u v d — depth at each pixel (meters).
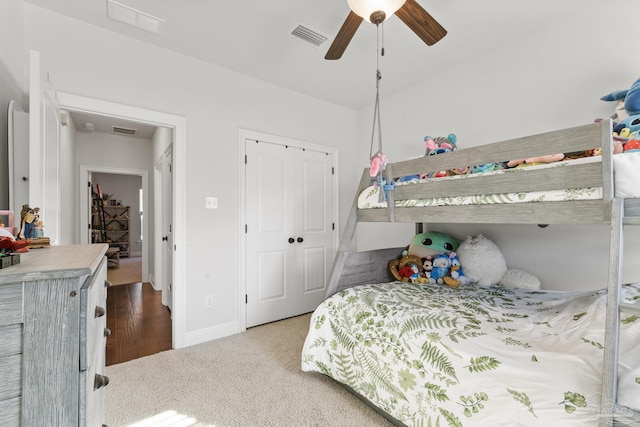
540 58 2.18
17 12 1.74
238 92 2.79
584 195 1.04
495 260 2.30
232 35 2.21
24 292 0.54
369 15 1.41
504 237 2.43
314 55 2.49
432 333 1.40
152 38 2.25
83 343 0.58
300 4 1.87
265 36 2.22
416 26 1.54
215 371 2.05
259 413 1.61
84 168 4.51
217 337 2.64
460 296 1.92
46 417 0.55
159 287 4.34
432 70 2.76
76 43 2.02
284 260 3.17
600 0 1.88
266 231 3.03
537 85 2.20
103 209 7.39
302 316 3.25
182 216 2.46
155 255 4.41
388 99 3.35
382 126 3.42
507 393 1.08
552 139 1.13
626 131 1.46
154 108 2.33
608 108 1.88
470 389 1.18
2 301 0.53
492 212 1.32
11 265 0.61
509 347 1.20
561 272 2.12
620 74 1.85
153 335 2.72
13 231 1.10
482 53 2.48
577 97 2.01
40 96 1.45
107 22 2.06
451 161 1.49
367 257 2.36
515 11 1.97
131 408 1.64
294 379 1.95
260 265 2.98
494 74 2.44
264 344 2.51
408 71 2.77
